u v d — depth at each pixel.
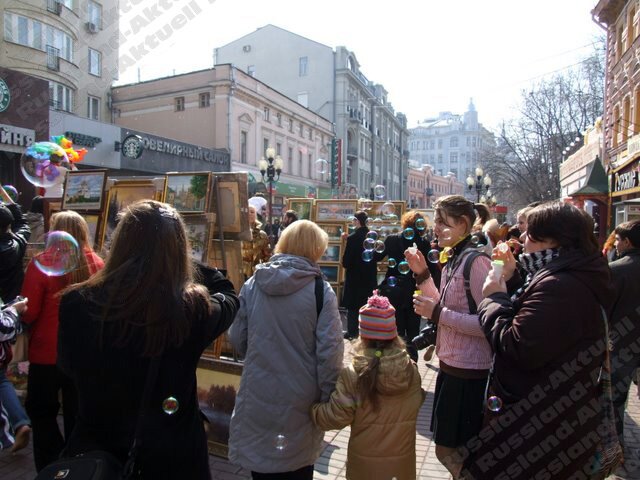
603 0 14.55
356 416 2.08
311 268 2.09
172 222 1.48
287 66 37.47
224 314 1.61
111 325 1.37
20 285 3.48
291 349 2.03
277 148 27.23
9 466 3.05
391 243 5.14
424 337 2.85
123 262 1.43
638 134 10.93
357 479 2.08
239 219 3.83
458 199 2.53
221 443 3.16
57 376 2.81
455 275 2.39
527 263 1.81
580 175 17.09
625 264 2.99
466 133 101.44
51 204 5.27
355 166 39.56
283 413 2.03
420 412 4.04
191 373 1.50
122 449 1.41
